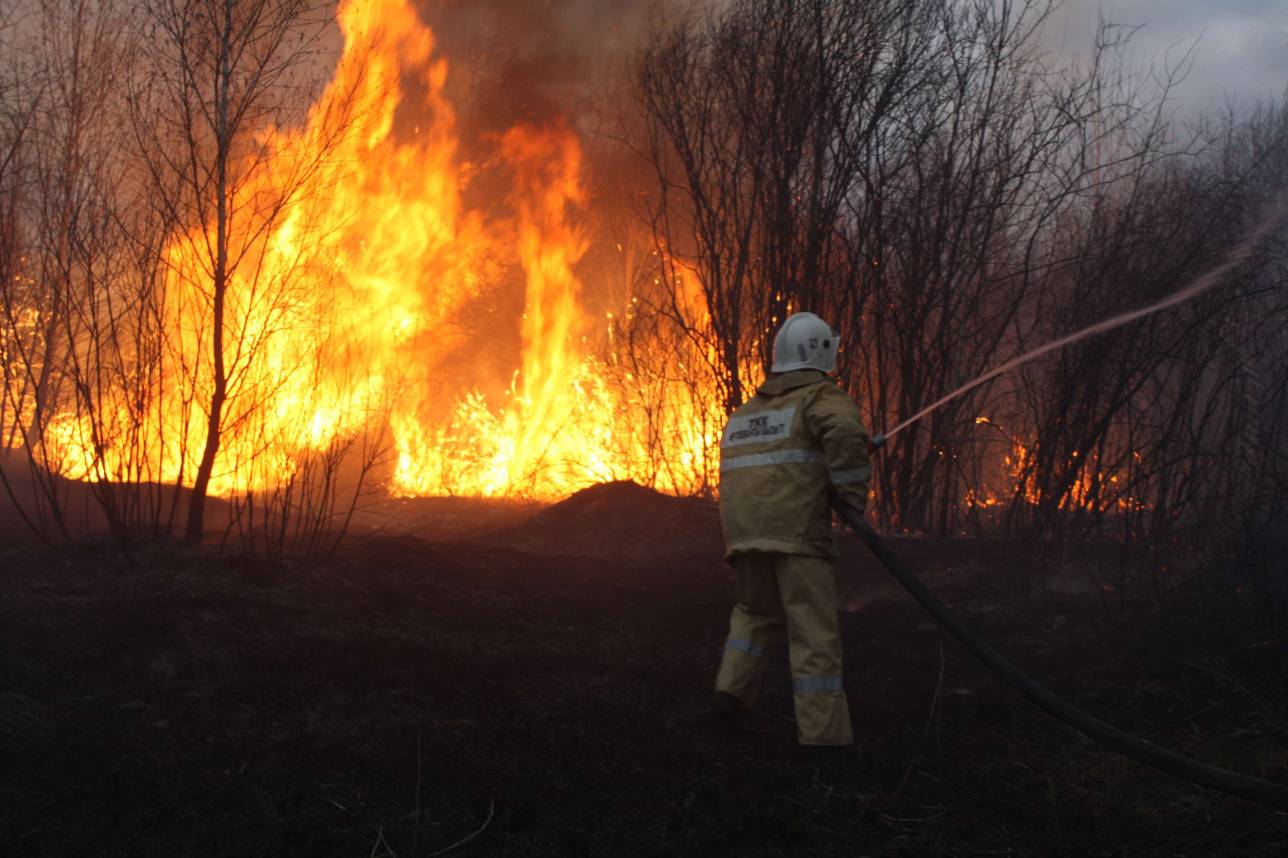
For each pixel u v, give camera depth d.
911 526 9.59
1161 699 4.85
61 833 3.03
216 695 4.36
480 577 7.14
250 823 3.18
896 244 9.55
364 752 3.87
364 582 6.55
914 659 5.71
